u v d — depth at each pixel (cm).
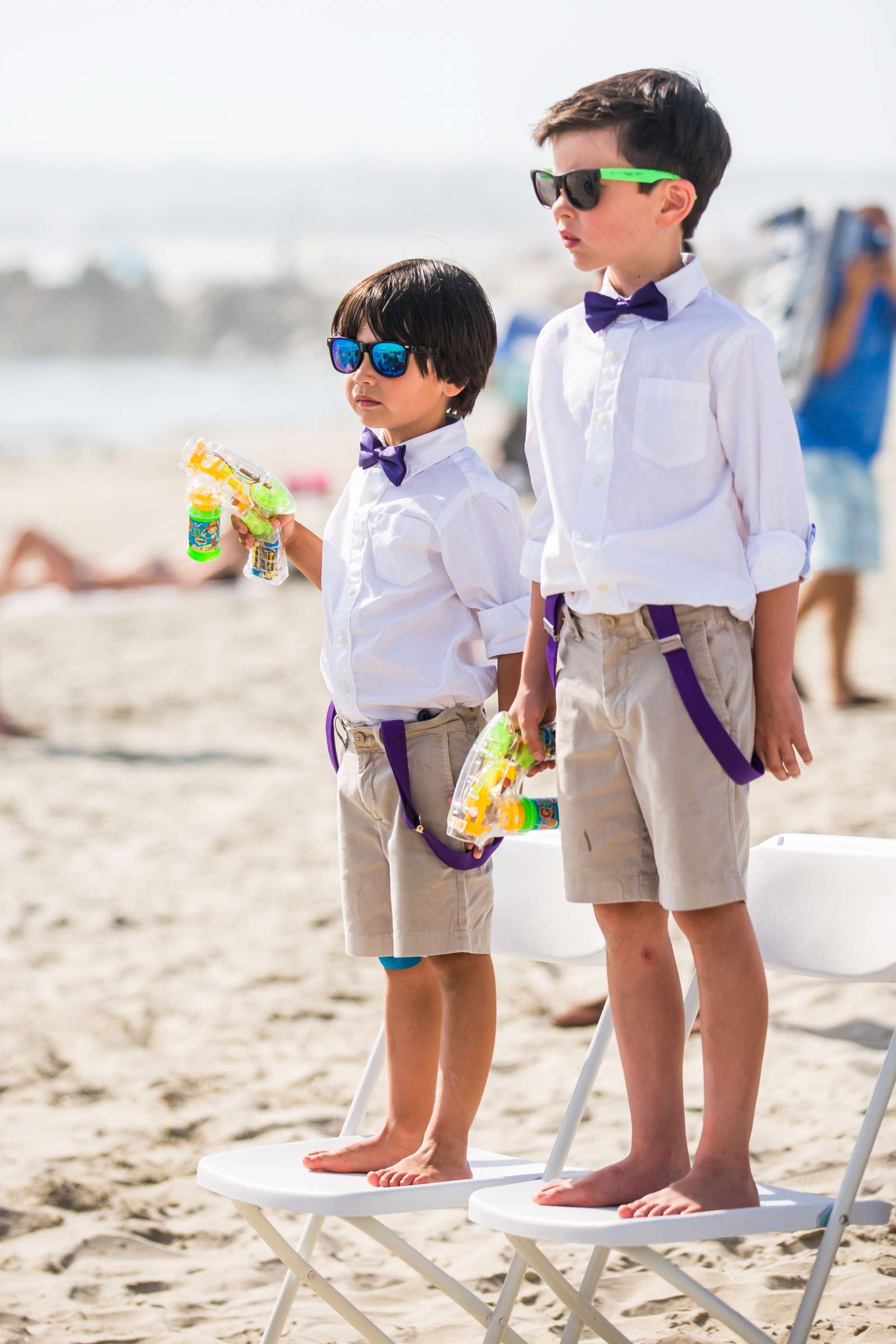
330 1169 406
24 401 7381
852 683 1411
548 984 816
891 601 1881
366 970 847
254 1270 537
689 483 362
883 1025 716
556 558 376
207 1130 651
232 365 12325
